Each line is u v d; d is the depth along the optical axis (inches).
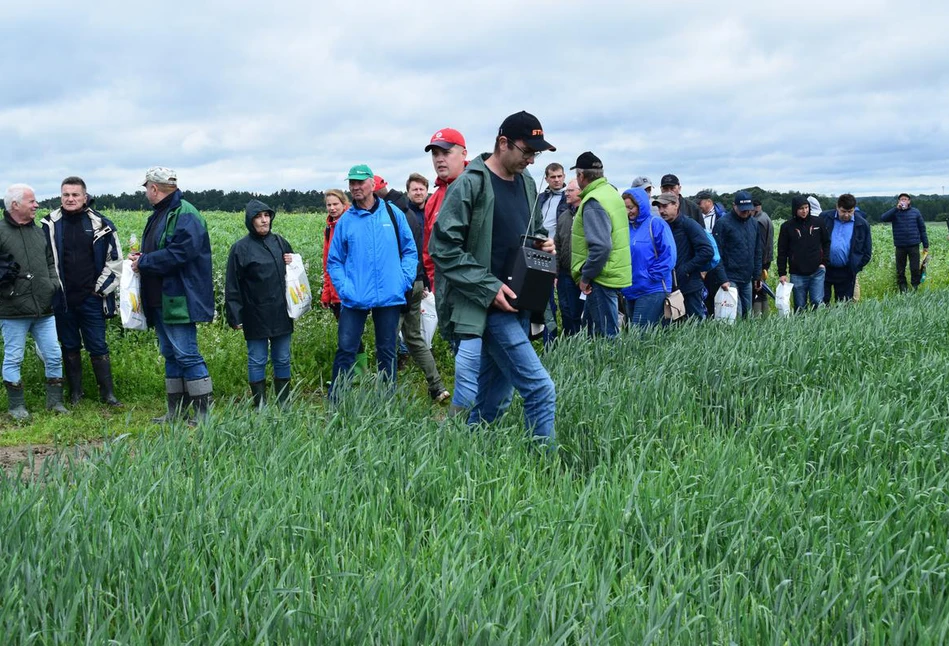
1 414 323.9
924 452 188.9
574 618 114.4
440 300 210.2
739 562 129.7
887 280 792.3
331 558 126.4
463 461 180.5
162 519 146.6
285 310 327.6
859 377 271.4
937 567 127.1
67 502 150.5
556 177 387.2
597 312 330.6
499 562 134.3
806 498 161.0
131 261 301.9
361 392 224.2
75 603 111.8
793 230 512.1
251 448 194.1
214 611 112.1
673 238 381.7
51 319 325.7
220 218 1063.6
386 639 107.5
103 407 341.4
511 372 206.2
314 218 1147.9
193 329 307.7
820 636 115.4
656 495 153.9
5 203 311.9
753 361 259.6
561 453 209.9
